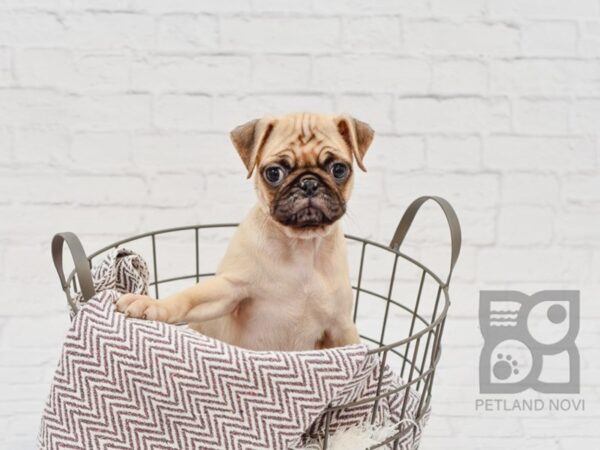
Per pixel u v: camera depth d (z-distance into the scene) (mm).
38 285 1875
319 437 1160
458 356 1966
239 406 1048
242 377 1041
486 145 1879
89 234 1860
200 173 1859
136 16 1792
